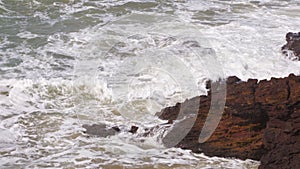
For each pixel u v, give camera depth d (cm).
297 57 3036
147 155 2039
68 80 2744
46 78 2791
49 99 2584
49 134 2236
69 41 3397
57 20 3800
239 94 2206
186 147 2069
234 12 3916
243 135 2025
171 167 1969
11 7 4009
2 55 3141
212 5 4075
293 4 4122
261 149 1978
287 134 1947
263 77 2838
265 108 2098
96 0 4162
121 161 2006
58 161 2022
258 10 3962
